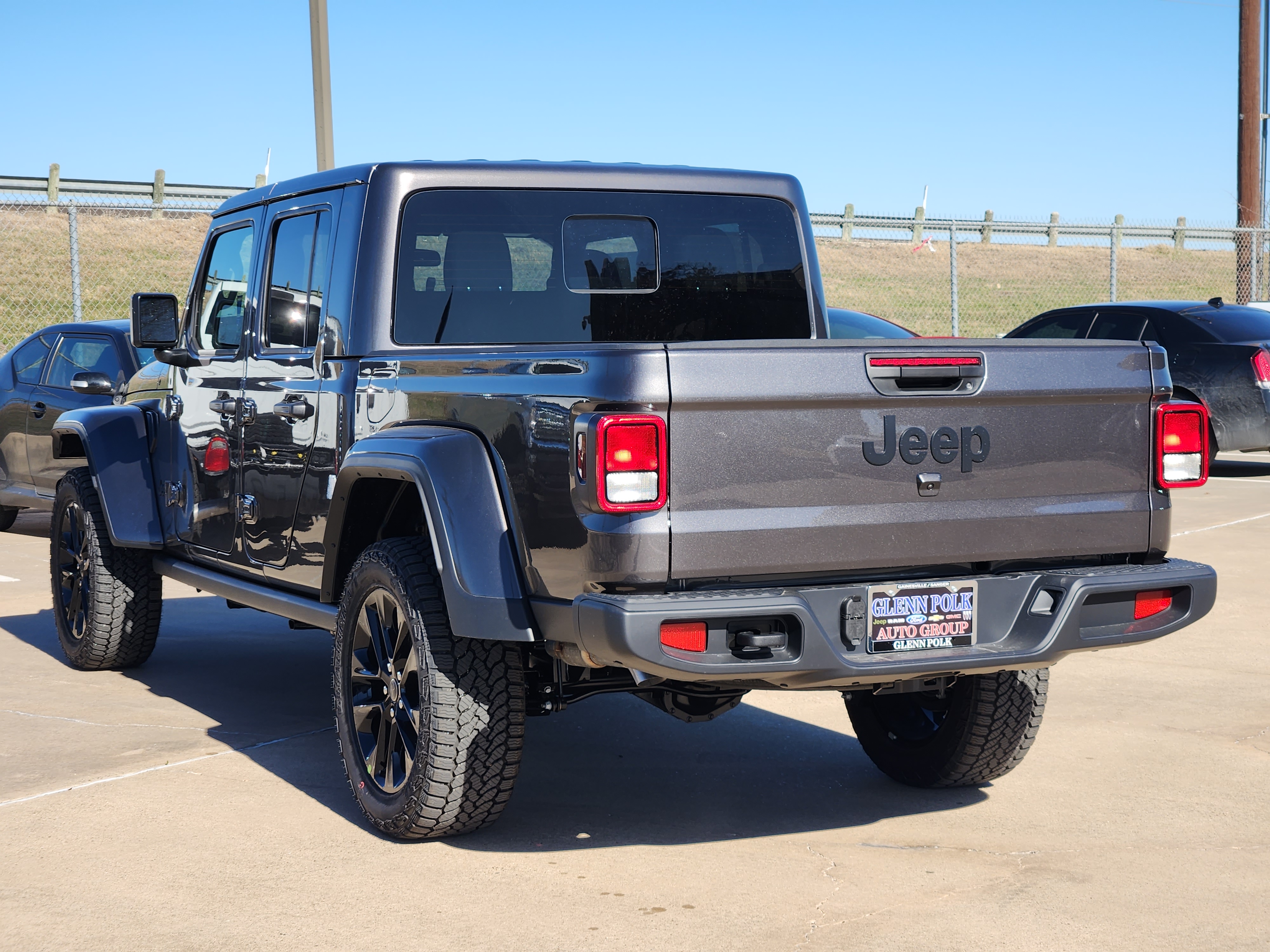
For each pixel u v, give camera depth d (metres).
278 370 4.79
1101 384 3.74
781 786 4.59
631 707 5.75
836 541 3.44
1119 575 3.71
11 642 6.89
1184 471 3.89
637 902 3.51
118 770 4.64
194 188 16.67
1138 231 18.09
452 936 3.28
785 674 3.36
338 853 3.86
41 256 24.58
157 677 6.14
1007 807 4.34
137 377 6.29
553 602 3.49
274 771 4.66
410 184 4.43
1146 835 4.06
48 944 3.22
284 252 4.91
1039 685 4.32
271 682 6.05
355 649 4.16
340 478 4.19
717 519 3.32
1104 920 3.40
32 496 10.41
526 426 3.55
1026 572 3.74
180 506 5.66
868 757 4.95
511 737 3.81
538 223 4.64
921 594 3.57
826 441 3.43
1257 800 4.39
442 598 3.84
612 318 4.79
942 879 3.68
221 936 3.27
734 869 3.76
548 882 3.65
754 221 5.10
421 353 4.05
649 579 3.27
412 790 3.82
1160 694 5.77
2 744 4.97
